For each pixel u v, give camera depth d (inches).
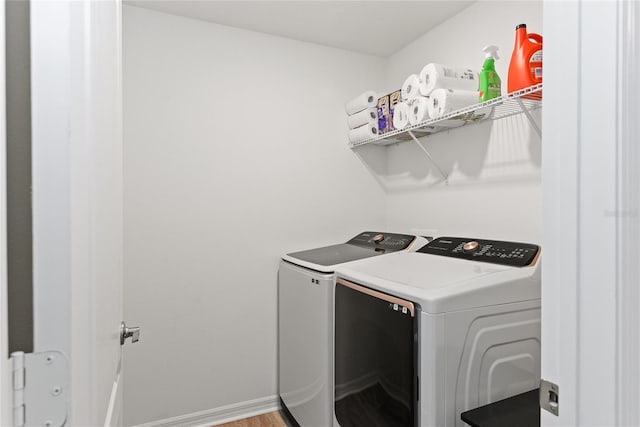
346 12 85.1
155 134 84.4
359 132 99.5
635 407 20.6
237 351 92.7
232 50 91.9
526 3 69.6
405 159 102.6
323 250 92.1
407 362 48.3
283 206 97.5
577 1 21.9
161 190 85.1
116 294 38.5
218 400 90.8
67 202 16.7
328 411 69.6
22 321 16.3
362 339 58.8
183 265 87.3
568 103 22.5
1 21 14.1
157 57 84.6
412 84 82.5
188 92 87.4
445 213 89.2
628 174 20.2
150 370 84.4
